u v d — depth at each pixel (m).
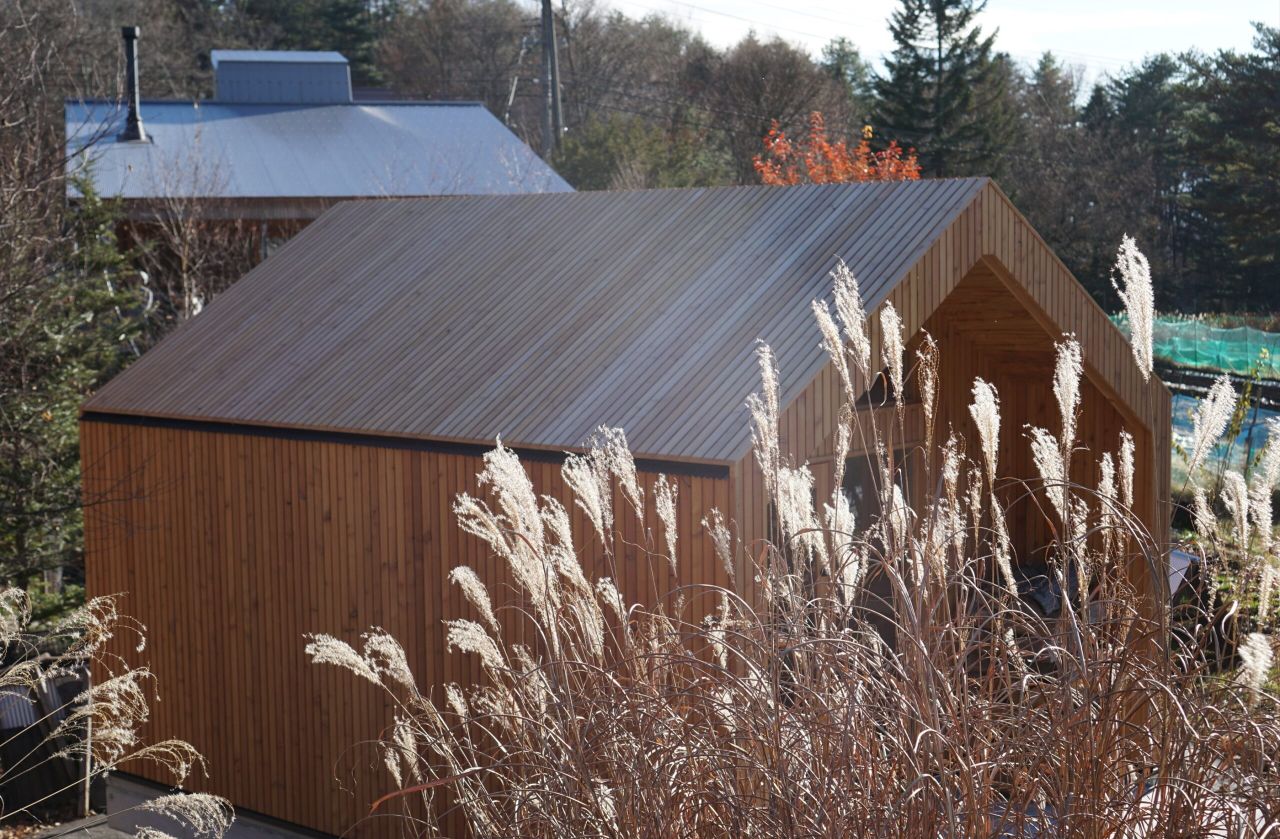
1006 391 10.12
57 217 14.25
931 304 7.29
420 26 45.75
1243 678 2.83
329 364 9.00
